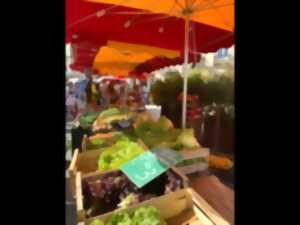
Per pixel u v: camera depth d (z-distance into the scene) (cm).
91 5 163
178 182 114
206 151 137
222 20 175
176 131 151
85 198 108
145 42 228
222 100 150
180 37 217
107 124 169
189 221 105
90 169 137
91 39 211
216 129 146
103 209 106
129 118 174
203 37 215
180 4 156
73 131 159
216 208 107
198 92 160
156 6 155
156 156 118
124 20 185
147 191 111
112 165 123
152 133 151
